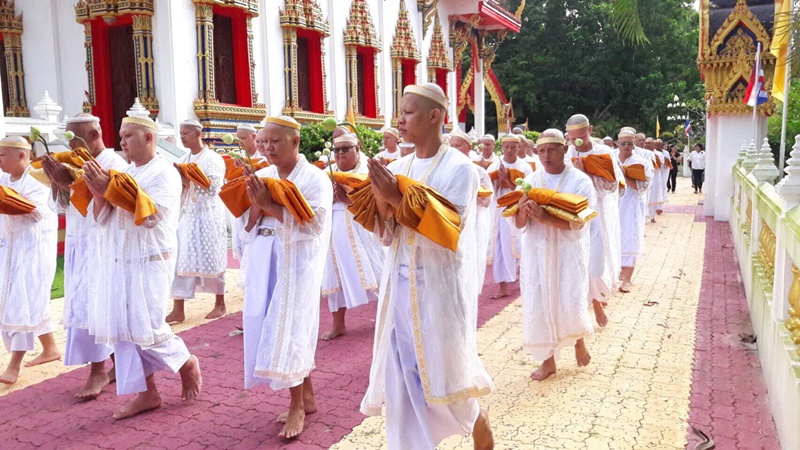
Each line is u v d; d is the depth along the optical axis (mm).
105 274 4625
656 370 5656
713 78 14945
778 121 17766
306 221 4273
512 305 8062
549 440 4328
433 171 3508
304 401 4773
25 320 5555
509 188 8375
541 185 5668
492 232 8609
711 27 14672
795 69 7734
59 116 13055
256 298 4363
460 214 3379
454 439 4395
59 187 5176
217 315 7660
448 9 21656
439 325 3371
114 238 4605
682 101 36812
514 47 41000
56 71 13039
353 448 4242
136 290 4578
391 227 3498
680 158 37688
